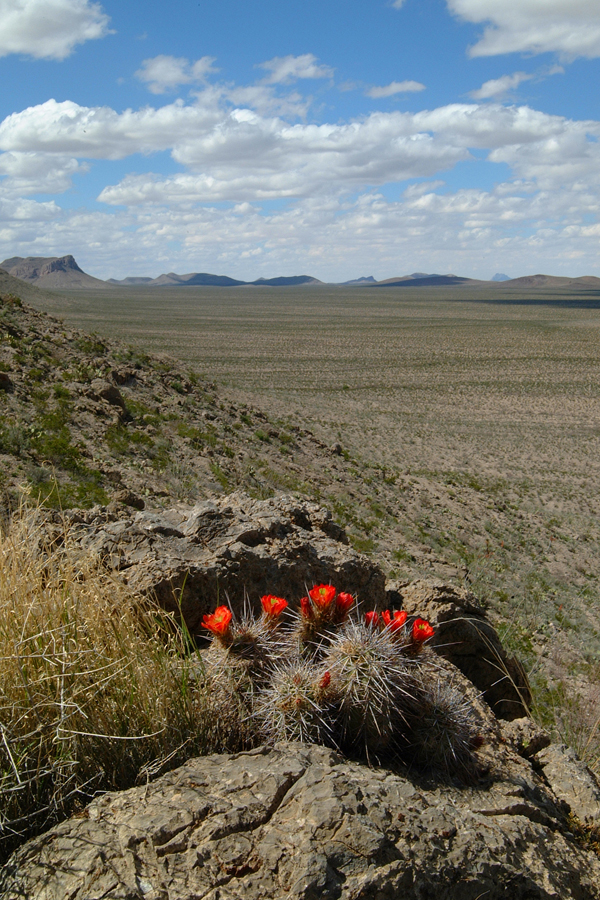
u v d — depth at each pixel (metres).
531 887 1.90
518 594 14.74
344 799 1.92
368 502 20.41
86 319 151.88
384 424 49.28
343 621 2.66
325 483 20.84
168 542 3.76
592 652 11.09
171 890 1.62
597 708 4.86
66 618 2.26
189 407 22.48
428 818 1.97
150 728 2.26
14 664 2.08
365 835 1.79
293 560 3.87
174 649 2.62
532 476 35.72
